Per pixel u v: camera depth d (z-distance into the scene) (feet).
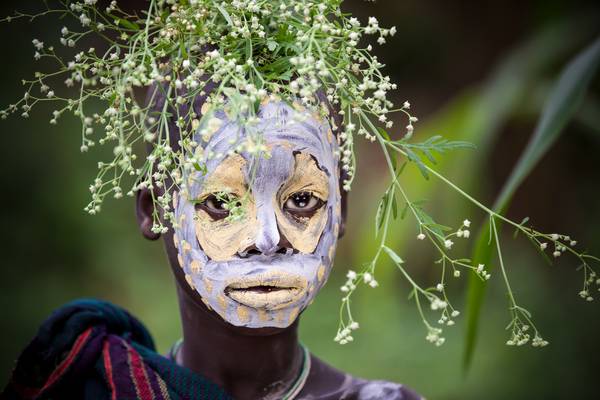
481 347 21.31
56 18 26.91
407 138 6.83
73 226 24.94
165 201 6.66
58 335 7.86
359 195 27.48
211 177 6.91
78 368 7.64
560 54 15.85
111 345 7.67
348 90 6.92
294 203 7.14
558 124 8.87
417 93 30.37
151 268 24.81
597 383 20.94
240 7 6.72
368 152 28.40
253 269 6.91
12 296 23.98
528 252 25.32
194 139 6.94
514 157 27.78
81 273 24.63
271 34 6.98
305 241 7.07
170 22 6.90
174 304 23.43
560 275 23.61
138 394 7.34
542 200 27.61
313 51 6.84
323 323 21.54
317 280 7.15
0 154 25.55
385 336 20.94
